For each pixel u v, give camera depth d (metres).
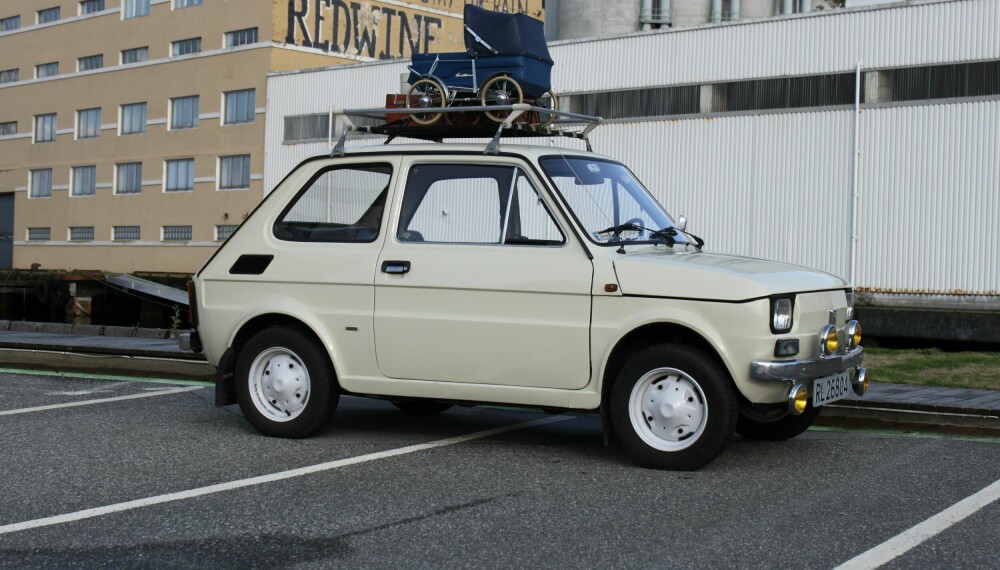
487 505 5.64
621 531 5.12
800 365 6.22
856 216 25.08
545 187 6.80
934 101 24.09
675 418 6.38
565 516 5.41
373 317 7.13
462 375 6.92
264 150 42.50
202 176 45.34
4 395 9.72
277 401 7.52
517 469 6.55
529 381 6.75
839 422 8.56
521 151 6.95
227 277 7.64
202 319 7.73
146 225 47.81
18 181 53.94
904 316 23.20
